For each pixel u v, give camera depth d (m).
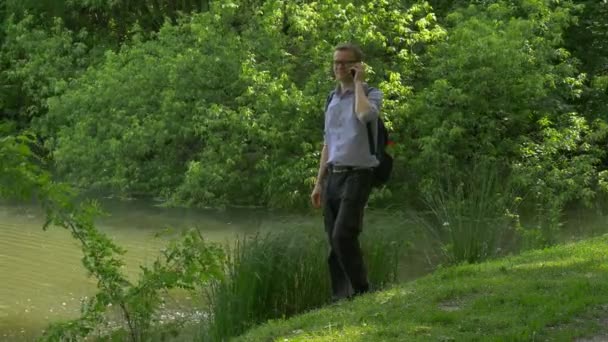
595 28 30.41
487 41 23.92
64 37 33.00
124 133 25.52
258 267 10.77
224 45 25.64
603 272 10.87
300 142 23.58
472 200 14.21
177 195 23.55
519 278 10.66
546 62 25.41
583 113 28.52
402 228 14.45
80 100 28.06
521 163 23.36
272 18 25.12
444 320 8.84
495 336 8.13
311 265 11.15
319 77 23.84
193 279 10.02
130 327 10.13
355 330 8.62
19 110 34.47
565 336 8.17
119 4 35.22
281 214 21.89
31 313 12.73
